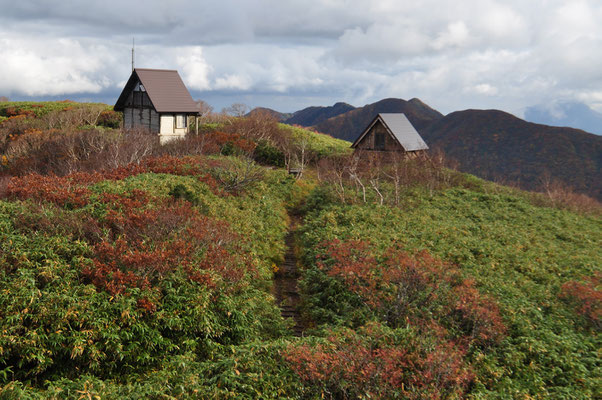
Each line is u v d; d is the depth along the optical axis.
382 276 14.06
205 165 26.17
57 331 8.88
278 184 31.02
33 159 31.80
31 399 7.10
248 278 14.09
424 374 8.91
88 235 12.88
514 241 20.69
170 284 11.17
